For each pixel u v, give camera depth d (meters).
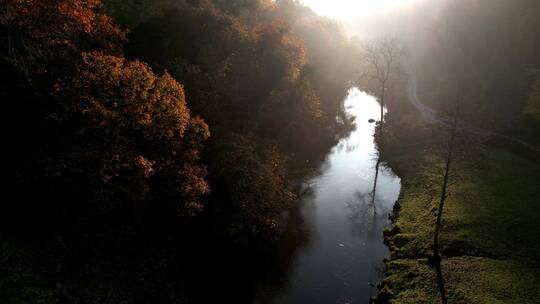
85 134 30.05
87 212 30.03
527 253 36.69
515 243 38.38
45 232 29.45
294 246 43.62
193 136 38.19
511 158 58.81
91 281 29.00
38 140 29.88
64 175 28.94
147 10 54.56
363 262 40.94
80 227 30.83
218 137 46.34
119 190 30.03
